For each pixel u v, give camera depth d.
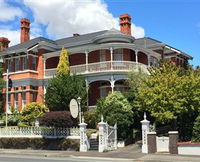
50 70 41.00
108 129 26.28
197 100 25.25
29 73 41.06
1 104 41.56
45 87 41.09
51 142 28.12
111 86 35.25
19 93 41.34
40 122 28.48
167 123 28.81
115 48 36.66
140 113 29.38
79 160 19.98
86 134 27.08
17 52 42.06
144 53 40.06
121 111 27.95
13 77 42.38
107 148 25.77
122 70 34.91
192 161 18.92
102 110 28.81
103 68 35.94
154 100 25.19
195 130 24.16
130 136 28.67
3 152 26.58
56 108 32.34
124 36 38.81
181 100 24.70
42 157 22.66
